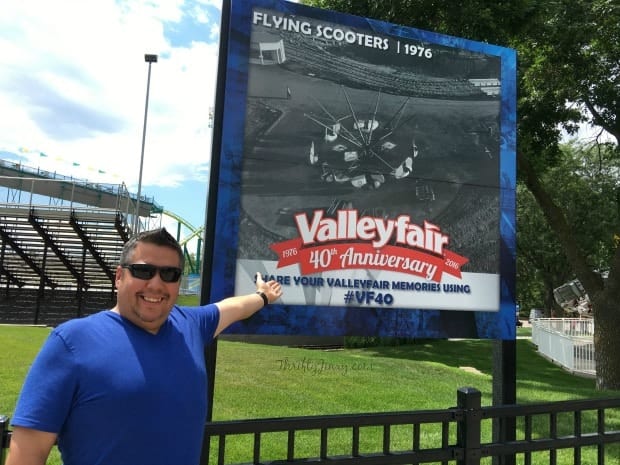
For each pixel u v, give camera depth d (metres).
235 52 3.48
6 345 10.49
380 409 6.78
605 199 23.81
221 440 2.44
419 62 3.98
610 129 13.12
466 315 3.87
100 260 21.16
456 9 8.89
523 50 12.17
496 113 4.13
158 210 41.97
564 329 20.06
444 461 2.76
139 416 1.67
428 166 3.91
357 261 3.65
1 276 21.88
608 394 8.58
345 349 18.33
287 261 3.47
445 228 3.90
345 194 3.66
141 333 1.86
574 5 10.87
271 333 3.39
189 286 30.02
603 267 27.31
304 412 6.44
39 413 1.59
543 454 5.41
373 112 3.81
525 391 8.84
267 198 3.46
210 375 3.05
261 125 3.50
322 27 3.73
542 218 26.86
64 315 21.20
